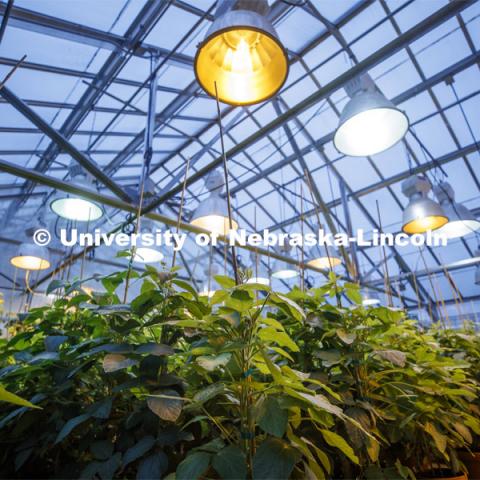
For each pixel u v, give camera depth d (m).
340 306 1.23
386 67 6.31
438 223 3.32
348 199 8.66
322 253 5.54
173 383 0.87
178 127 7.21
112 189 3.70
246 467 0.64
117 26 4.14
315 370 1.14
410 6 5.39
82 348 0.99
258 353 0.79
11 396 0.58
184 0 4.27
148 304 1.00
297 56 6.30
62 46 4.06
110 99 5.35
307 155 8.04
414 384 1.17
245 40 1.78
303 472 0.74
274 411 0.70
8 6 1.88
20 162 5.95
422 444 1.26
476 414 1.55
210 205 3.12
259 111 7.31
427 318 10.12
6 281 7.29
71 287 1.13
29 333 1.17
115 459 0.78
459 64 5.98
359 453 1.00
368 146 2.49
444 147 7.19
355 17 5.58
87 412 0.84
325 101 6.98
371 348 1.07
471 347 1.87
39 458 1.02
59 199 3.31
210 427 0.94
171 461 0.86
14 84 4.34
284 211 9.27
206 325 0.84
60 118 5.24
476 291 9.65
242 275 0.98
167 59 4.77
